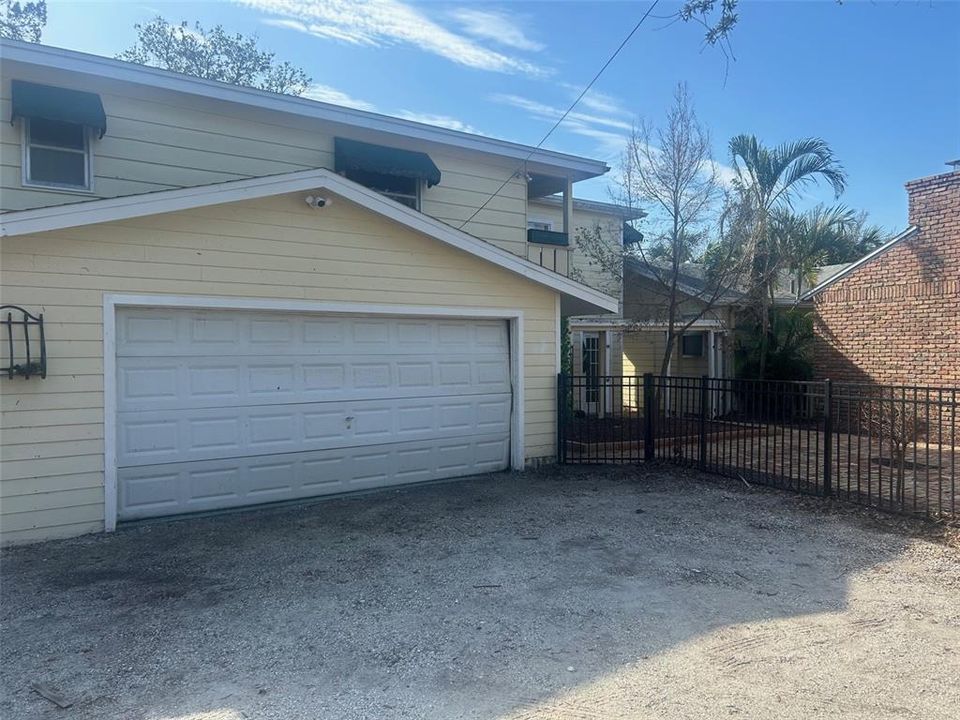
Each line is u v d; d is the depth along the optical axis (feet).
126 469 22.06
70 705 10.66
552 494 26.37
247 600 15.21
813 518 22.24
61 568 17.63
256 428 24.52
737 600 14.99
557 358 32.40
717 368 53.83
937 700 10.57
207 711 10.44
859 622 13.71
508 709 10.43
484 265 29.78
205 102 30.55
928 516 21.22
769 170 45.21
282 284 24.53
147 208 21.26
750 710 10.30
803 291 53.42
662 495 26.02
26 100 25.27
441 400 29.17
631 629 13.43
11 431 19.93
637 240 50.80
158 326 22.65
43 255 20.35
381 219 26.73
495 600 15.08
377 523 22.09
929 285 40.86
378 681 11.37
